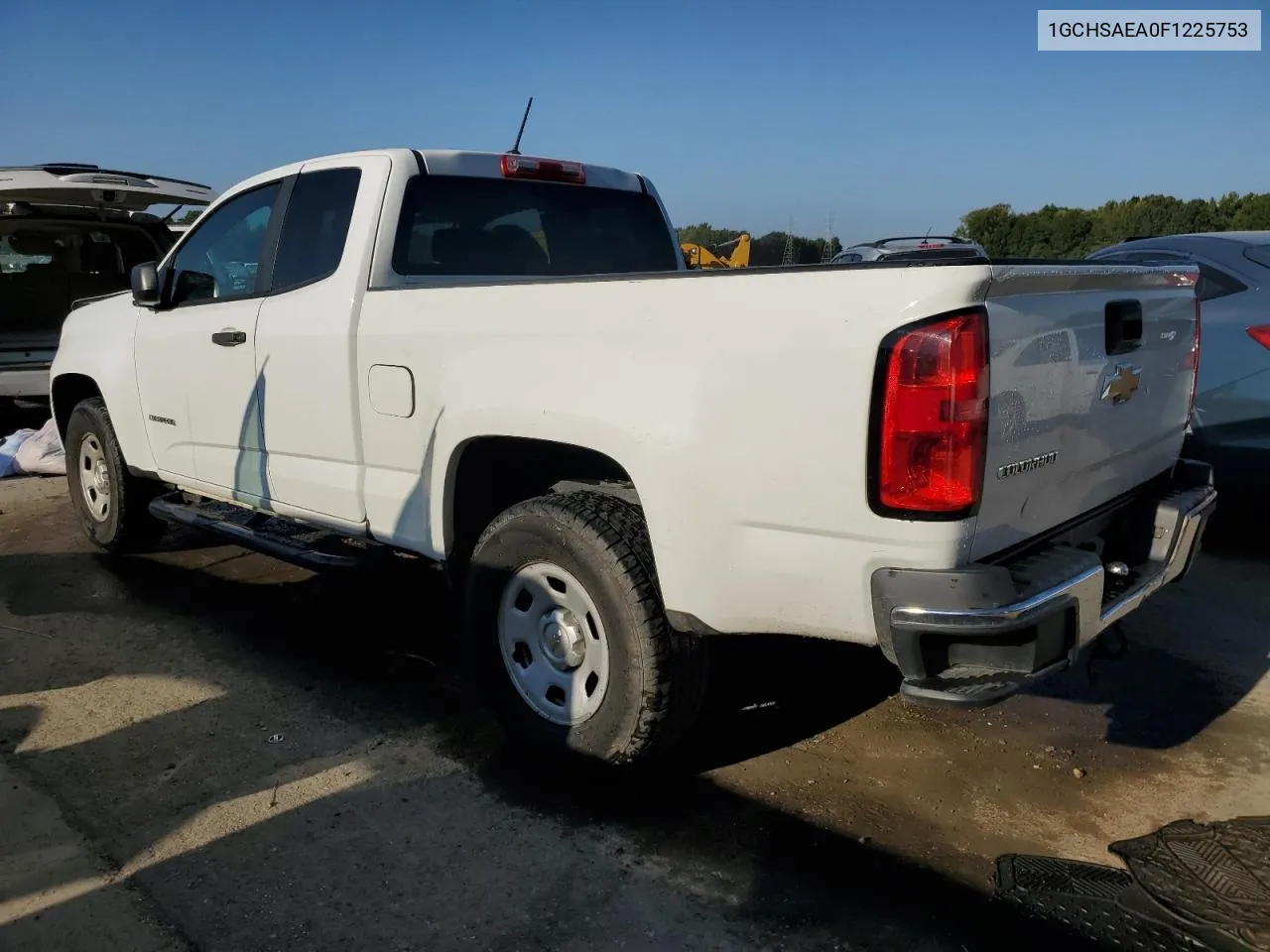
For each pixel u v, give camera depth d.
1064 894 2.61
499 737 3.49
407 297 3.45
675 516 2.71
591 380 2.86
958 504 2.31
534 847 2.84
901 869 2.75
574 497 3.08
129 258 9.02
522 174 4.20
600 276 2.90
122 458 5.23
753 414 2.54
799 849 2.84
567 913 2.55
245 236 4.38
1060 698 3.83
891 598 2.37
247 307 4.15
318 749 3.39
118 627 4.51
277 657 4.17
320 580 5.20
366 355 3.55
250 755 3.35
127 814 2.98
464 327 3.21
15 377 7.96
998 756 3.39
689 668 2.92
